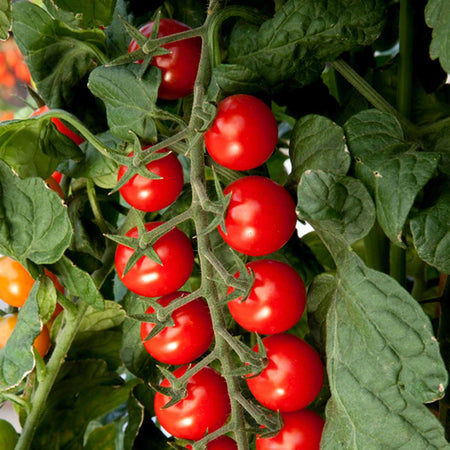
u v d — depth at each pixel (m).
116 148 0.36
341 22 0.33
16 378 0.34
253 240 0.32
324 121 0.32
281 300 0.32
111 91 0.33
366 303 0.31
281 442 0.33
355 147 0.31
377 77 0.41
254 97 0.33
